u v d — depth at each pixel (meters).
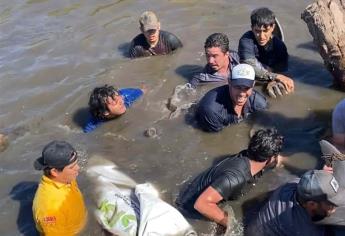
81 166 3.78
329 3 4.16
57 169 3.11
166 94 4.42
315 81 4.38
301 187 2.90
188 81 4.54
